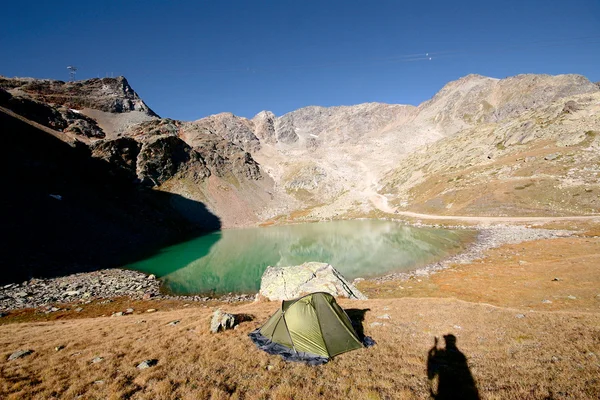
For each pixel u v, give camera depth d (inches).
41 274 1781.5
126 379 431.5
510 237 2522.1
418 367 439.2
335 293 1080.2
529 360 428.8
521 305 1012.5
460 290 1316.4
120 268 2192.4
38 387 410.9
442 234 3068.4
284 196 7224.4
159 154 5502.0
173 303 1435.8
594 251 1686.8
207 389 392.8
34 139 3513.8
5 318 1195.9
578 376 363.6
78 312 1286.9
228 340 581.6
